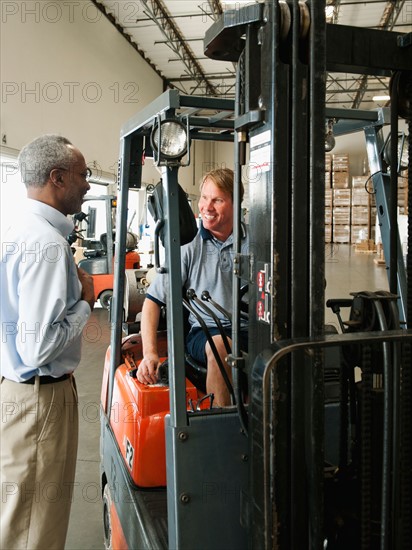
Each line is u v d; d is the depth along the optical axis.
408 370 1.25
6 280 1.65
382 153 2.23
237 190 1.40
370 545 1.30
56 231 1.68
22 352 1.61
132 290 3.16
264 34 1.23
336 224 15.24
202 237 2.28
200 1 10.15
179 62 14.08
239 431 1.47
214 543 1.43
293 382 1.23
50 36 8.32
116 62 11.34
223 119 2.18
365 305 1.35
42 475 1.72
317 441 1.19
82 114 9.59
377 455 1.29
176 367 1.46
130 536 1.87
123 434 2.11
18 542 1.71
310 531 1.21
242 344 2.10
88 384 4.92
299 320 1.25
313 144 1.17
